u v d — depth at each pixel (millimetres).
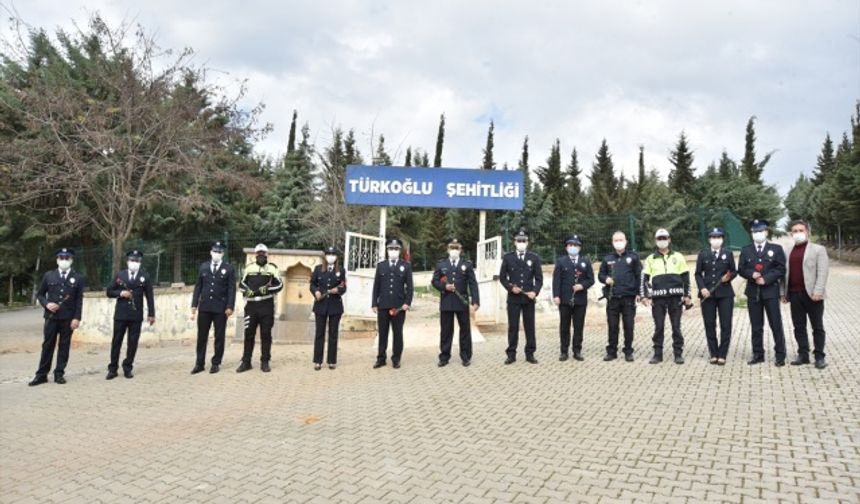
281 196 28172
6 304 29453
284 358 9898
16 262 22312
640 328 11484
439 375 7871
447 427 5355
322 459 4574
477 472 4176
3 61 18000
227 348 11359
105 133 14297
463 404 6199
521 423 5391
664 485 3814
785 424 5004
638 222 15117
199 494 3965
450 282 8531
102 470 4535
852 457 4172
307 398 6805
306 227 26547
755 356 7590
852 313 12031
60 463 4773
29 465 4758
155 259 15969
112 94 16344
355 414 5965
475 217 33125
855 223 36500
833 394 5883
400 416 5812
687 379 6895
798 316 7383
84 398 7281
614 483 3881
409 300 8773
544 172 39250
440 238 35000
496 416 5668
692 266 14102
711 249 7875
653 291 8055
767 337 9859
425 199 12656
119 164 14734
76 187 14562
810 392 6008
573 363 8242
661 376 7129
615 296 8320
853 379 6441
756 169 45750
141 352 11867
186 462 4633
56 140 14812
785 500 3510
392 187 12633
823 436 4652
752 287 7625
